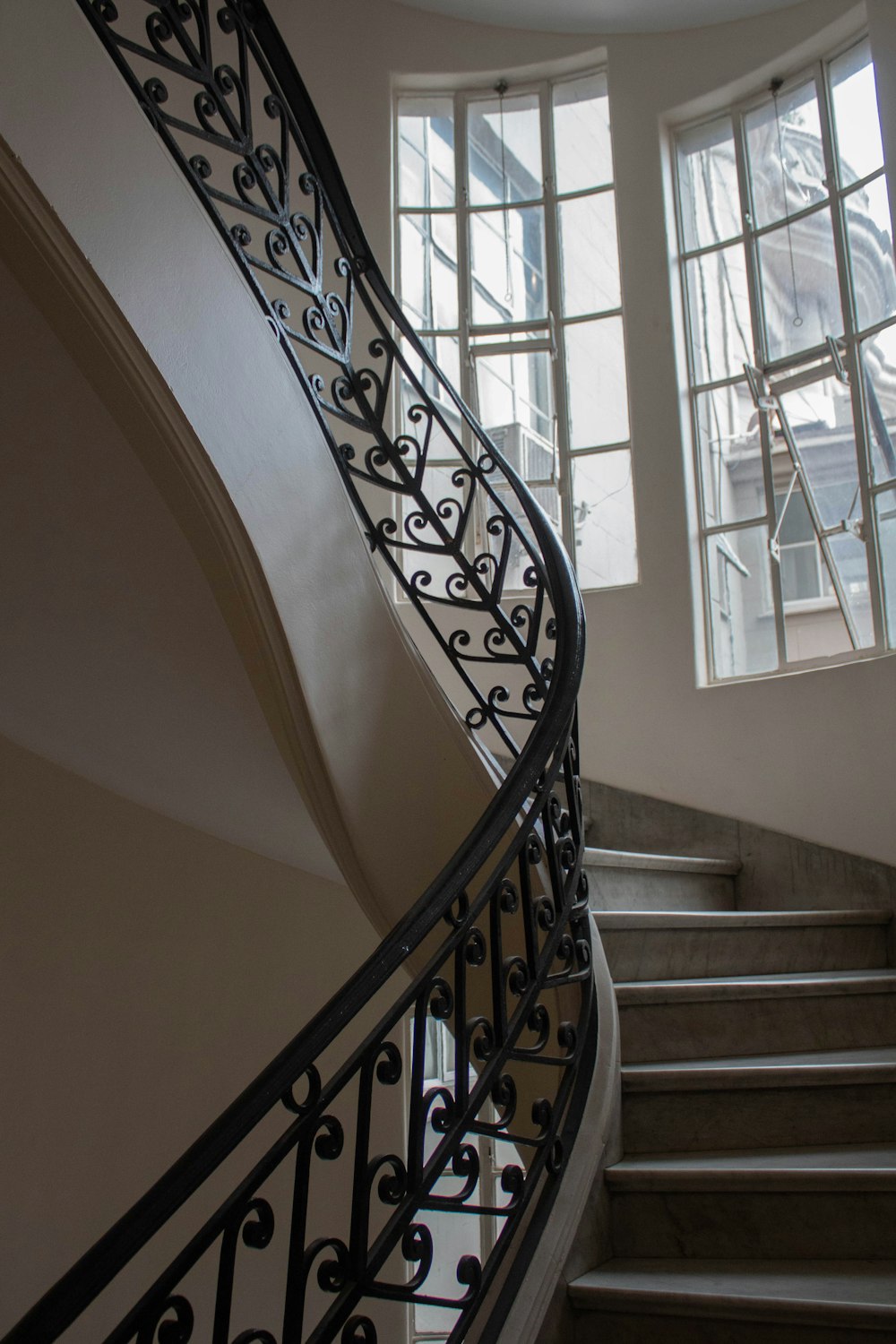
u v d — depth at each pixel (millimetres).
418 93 5902
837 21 5047
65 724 3379
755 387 5094
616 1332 2043
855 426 4766
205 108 2549
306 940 4266
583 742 5031
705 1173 2271
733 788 4652
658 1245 2285
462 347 5641
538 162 5801
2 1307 4059
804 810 4438
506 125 5879
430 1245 1824
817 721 4465
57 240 1844
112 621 2654
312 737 2469
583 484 5422
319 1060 4172
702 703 4824
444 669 5246
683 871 4137
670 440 5191
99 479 2273
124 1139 4180
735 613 4980
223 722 2799
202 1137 1521
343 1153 4059
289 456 2449
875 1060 2691
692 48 5527
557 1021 2768
